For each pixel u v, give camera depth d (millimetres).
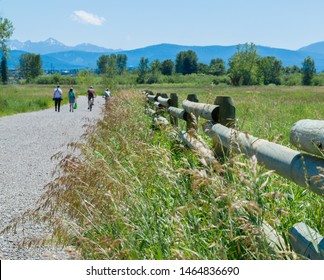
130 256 5246
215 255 4746
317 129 4625
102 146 9836
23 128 32531
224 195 4457
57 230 5711
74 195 6375
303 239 4312
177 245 5332
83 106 74625
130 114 15938
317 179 4078
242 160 7016
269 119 11406
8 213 9875
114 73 141250
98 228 6082
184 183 6633
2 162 17359
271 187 6230
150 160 7660
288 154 5023
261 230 4344
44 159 17797
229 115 8297
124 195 6215
